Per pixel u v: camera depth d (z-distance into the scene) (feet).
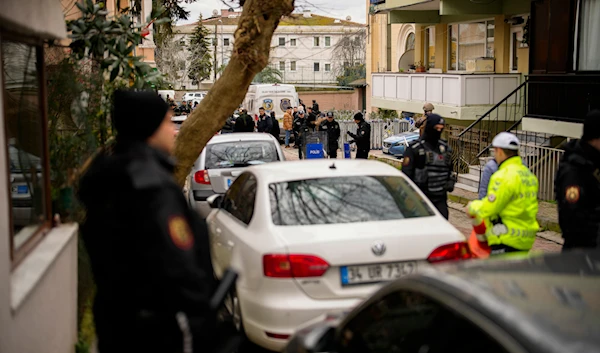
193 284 9.68
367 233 17.89
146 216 9.64
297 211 19.17
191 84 185.68
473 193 50.70
